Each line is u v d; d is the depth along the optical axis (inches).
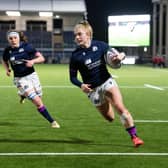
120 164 633.0
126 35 5570.9
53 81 2455.7
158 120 1071.6
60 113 1191.6
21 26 6146.7
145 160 657.6
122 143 782.5
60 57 5861.2
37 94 952.9
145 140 812.6
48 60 5792.3
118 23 5625.0
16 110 1245.1
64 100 1519.4
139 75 3122.5
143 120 1069.8
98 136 852.0
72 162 642.8
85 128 948.6
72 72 721.6
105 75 714.8
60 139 819.4
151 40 6003.9
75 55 714.8
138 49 6048.2
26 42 936.3
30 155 685.9
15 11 5428.2
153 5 5561.0
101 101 721.0
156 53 5487.2
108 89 708.0
